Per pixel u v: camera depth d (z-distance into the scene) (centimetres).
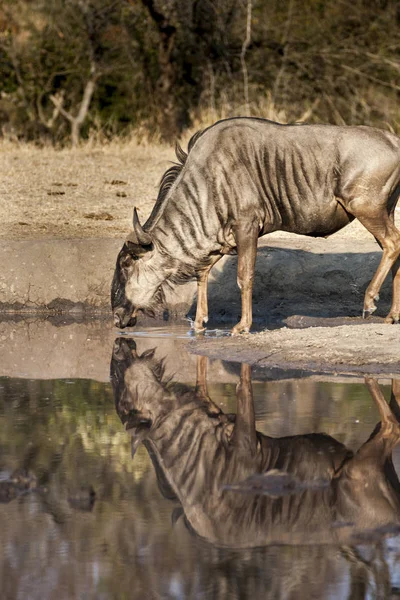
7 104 6675
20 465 1463
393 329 2338
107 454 1525
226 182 2372
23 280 3038
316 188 2402
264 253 3008
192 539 1188
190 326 2800
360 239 3225
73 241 3111
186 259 2447
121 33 6712
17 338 2620
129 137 6000
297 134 2397
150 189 4153
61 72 6806
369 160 2383
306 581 1079
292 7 7025
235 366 2183
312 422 1683
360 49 6906
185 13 6369
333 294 2959
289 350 2262
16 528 1218
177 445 1566
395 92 6900
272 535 1206
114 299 2502
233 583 1072
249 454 1511
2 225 3419
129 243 2408
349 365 2120
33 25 6944
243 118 2405
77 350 2433
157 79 6694
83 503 1302
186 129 5969
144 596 1041
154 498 1325
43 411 1798
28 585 1066
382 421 1688
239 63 6750
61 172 4528
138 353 2377
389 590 1065
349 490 1352
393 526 1237
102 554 1144
